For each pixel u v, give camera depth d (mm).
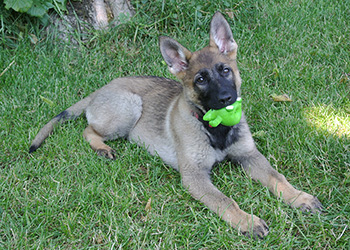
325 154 1142
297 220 1001
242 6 1648
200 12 1614
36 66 1475
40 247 959
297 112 1284
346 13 1664
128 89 1269
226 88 1065
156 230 995
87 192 1070
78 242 983
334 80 1395
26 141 1218
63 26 1552
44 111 1326
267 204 1033
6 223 1012
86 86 1416
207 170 1125
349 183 1075
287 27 1605
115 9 1590
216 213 1019
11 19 1541
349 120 1236
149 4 1610
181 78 1135
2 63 1459
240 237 969
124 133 1271
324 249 946
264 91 1362
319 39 1558
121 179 1114
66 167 1140
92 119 1265
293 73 1422
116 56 1535
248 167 1127
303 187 1079
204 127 1104
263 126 1253
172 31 1614
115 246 971
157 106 1231
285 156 1164
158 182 1117
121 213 1029
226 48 1142
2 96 1363
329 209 1020
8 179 1113
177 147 1138
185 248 957
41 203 1052
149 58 1535
